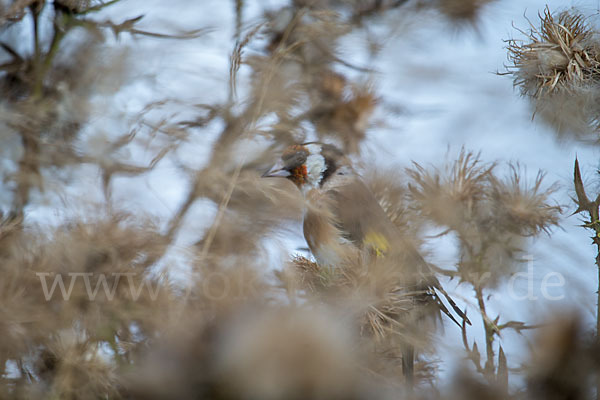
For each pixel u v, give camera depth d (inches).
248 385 89.5
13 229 140.1
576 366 116.6
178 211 150.9
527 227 151.6
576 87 153.9
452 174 162.7
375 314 132.1
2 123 156.7
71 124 164.6
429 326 141.4
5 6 167.5
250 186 157.9
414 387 127.9
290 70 195.0
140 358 115.8
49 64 172.7
